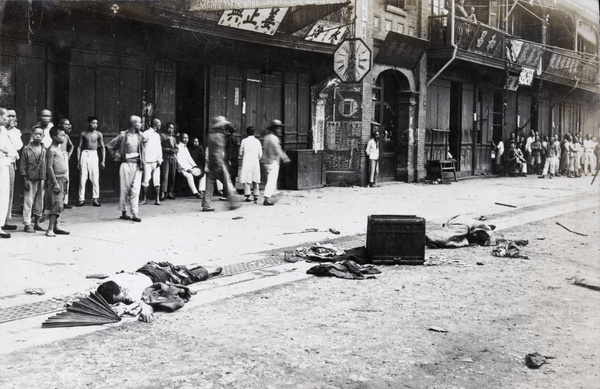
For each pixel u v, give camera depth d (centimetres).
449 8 2656
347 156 2262
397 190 2177
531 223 1474
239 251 1016
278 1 1533
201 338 595
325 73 2156
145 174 1560
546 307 731
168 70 1689
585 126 3897
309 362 537
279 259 968
